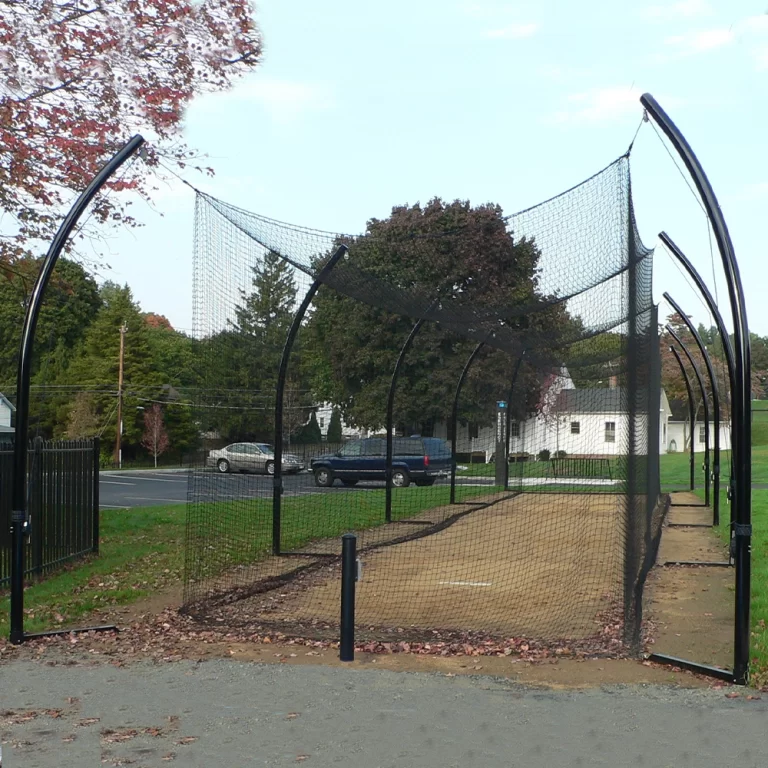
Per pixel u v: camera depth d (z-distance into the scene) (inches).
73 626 287.6
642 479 360.8
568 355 634.2
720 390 1774.1
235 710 198.7
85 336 2091.5
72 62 437.4
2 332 1979.6
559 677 226.1
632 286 262.4
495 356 1368.1
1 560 361.1
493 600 333.4
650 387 449.7
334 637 269.3
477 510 713.6
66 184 462.3
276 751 172.9
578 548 488.7
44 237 489.4
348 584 244.5
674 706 201.0
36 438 391.9
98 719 193.0
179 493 1032.8
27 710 199.5
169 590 353.1
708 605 321.7
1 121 436.1
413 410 1406.3
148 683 220.7
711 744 175.9
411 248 381.1
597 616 301.3
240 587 351.6
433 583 373.7
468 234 365.4
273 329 1091.3
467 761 167.2
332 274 344.8
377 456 1058.7
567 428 1295.5
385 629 279.9
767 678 223.0
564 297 344.8
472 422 1409.9
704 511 684.7
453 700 205.5
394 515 665.0
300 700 205.9
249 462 1157.7
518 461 1119.0
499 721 190.1
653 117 240.7
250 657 246.7
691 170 236.4
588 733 182.5
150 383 2022.6
